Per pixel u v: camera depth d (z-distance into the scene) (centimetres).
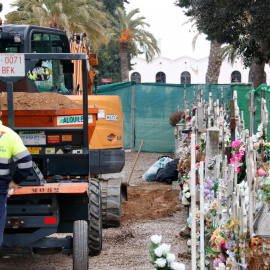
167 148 2780
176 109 2761
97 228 858
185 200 980
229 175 652
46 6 4162
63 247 755
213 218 697
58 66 1039
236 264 537
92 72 1656
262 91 1845
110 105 1126
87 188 720
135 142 2820
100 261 865
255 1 2922
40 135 793
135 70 10081
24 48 951
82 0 4312
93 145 1105
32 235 710
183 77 10081
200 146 1016
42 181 727
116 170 1142
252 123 1028
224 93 2602
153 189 1628
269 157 851
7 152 605
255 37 2944
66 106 812
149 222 1168
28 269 845
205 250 674
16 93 813
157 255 568
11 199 715
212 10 3098
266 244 516
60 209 757
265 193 616
